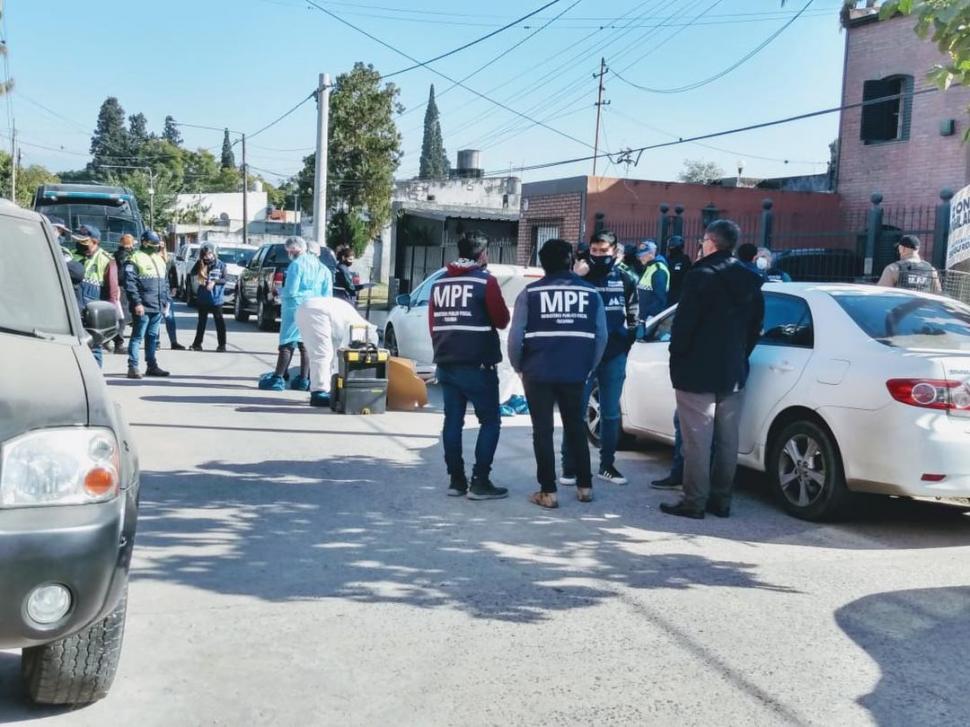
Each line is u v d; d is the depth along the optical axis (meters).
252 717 3.77
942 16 5.74
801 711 3.94
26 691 3.86
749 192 21.66
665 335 8.78
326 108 22.81
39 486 3.29
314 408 11.26
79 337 4.48
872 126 21.39
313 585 5.27
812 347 6.93
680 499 7.14
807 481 6.90
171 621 4.70
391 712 3.84
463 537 6.28
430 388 13.41
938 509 7.41
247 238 51.09
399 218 30.94
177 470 7.85
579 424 7.18
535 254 22.64
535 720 3.80
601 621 4.88
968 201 10.77
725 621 4.93
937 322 6.93
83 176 111.56
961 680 4.28
